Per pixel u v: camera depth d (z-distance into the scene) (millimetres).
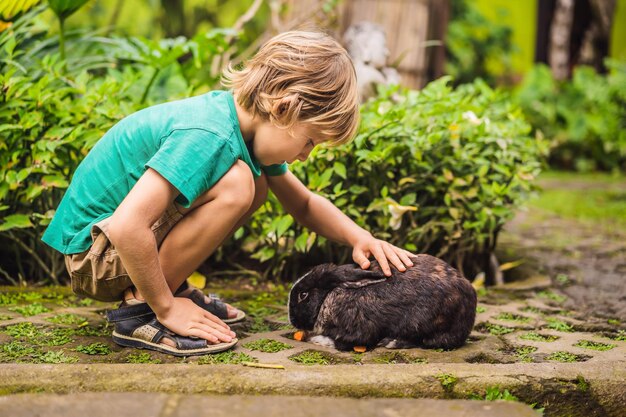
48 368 2262
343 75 2506
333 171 3633
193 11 10672
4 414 1932
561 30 12109
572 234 5488
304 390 2201
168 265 2562
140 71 4406
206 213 2492
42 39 4617
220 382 2203
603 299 3719
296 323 2797
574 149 10438
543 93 10602
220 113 2500
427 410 2043
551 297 3701
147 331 2582
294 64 2443
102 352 2600
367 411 2020
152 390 2176
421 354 2629
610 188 8320
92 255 2527
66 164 3521
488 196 3795
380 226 3672
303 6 5941
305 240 3525
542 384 2314
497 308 3398
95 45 4844
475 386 2273
